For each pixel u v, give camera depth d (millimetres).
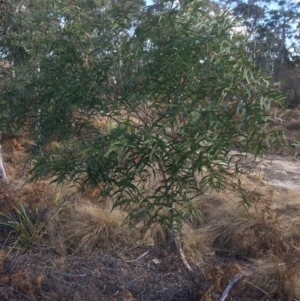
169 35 3768
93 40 4125
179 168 3693
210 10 3996
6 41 7246
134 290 5121
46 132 4219
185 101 3793
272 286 4969
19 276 4969
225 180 4484
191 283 5066
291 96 17109
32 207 6445
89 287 5078
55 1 4559
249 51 3943
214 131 3566
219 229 6348
